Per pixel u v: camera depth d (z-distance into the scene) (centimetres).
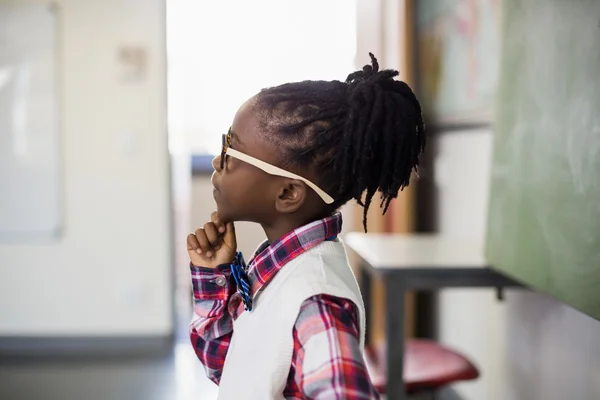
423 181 328
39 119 383
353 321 80
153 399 319
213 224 99
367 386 73
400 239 234
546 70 139
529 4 149
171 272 402
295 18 445
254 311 88
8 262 391
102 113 385
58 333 396
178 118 453
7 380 345
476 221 254
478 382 244
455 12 266
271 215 91
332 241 90
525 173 150
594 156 116
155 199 392
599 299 114
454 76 270
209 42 451
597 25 115
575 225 124
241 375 85
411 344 210
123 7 381
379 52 361
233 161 89
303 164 87
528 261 148
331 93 87
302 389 76
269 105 88
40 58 380
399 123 84
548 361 178
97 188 390
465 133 268
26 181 387
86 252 393
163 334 397
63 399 319
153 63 385
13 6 377
